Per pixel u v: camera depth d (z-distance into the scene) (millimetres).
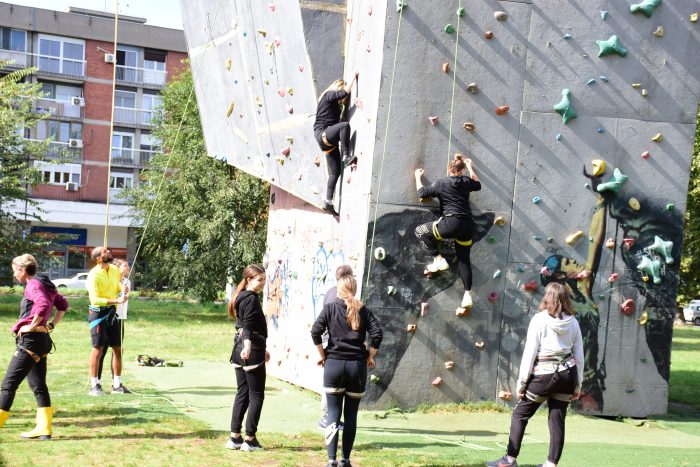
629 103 10344
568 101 10078
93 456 6469
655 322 10438
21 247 25016
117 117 48594
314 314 11133
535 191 10094
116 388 10062
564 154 10164
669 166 10461
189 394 10320
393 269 9617
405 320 9664
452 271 9820
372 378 9562
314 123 10391
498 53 9938
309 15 10898
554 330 6375
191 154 27906
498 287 9984
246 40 12516
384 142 9562
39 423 7176
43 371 7258
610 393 10297
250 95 12508
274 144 11836
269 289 13234
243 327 6965
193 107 28422
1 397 7090
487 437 8477
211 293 27594
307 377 11234
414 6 9641
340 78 10938
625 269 10344
